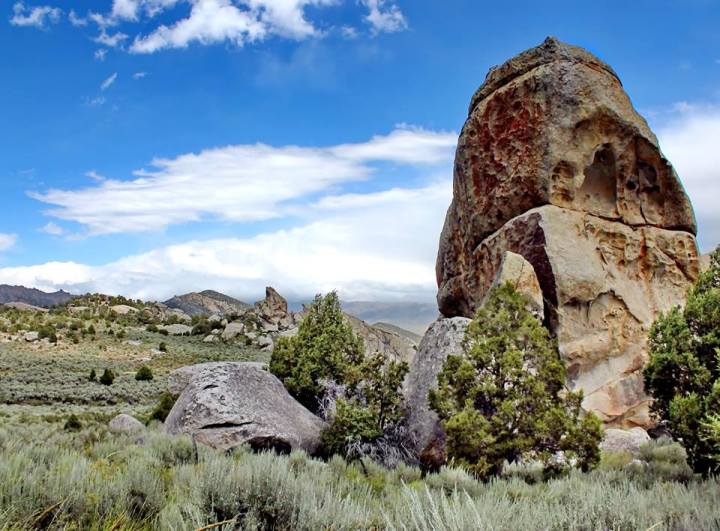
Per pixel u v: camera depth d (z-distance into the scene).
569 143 17.06
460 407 10.95
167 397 22.36
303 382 16.81
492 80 19.53
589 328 16.06
